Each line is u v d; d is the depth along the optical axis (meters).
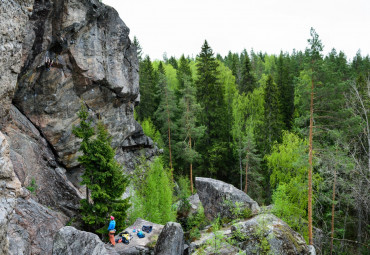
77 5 18.83
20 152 16.58
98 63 21.67
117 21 23.64
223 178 39.12
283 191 19.50
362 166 20.83
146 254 13.27
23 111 19.06
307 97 18.30
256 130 37.91
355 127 18.80
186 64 58.12
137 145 31.78
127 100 26.69
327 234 22.50
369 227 24.19
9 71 13.84
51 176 18.69
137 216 19.56
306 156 18.33
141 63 48.00
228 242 13.59
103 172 16.08
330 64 18.17
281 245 13.18
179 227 13.73
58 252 10.18
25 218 13.05
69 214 17.73
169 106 37.03
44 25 17.64
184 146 36.25
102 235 15.73
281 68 47.56
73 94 20.83
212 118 38.91
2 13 11.96
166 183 21.83
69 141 20.95
